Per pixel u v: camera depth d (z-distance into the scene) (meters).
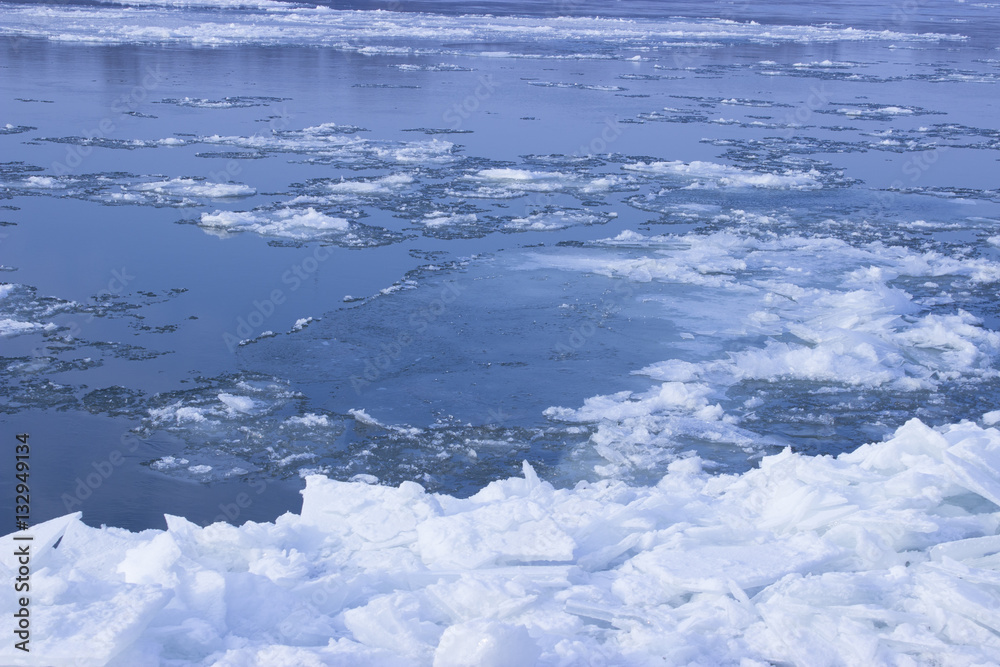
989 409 9.08
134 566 4.20
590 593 4.21
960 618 3.93
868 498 5.11
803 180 20.41
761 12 85.88
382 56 42.69
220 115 26.61
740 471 7.69
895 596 4.15
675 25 65.62
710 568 4.35
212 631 3.63
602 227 16.28
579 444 8.15
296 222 15.67
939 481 5.17
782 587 4.23
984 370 10.06
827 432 8.51
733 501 5.37
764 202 18.64
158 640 3.53
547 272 13.34
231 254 13.92
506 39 52.31
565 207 17.61
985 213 18.20
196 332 10.70
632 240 15.17
